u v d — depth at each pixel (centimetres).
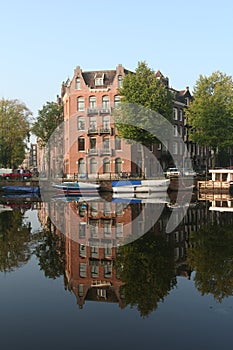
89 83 5747
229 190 4512
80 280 1068
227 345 671
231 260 1260
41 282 1055
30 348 671
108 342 691
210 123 4862
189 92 7131
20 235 1766
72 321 789
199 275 1098
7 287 1016
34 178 5356
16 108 5838
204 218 2269
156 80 4506
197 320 784
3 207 3084
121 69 5650
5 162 5938
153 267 1193
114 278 1083
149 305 871
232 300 895
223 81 4972
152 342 688
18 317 812
